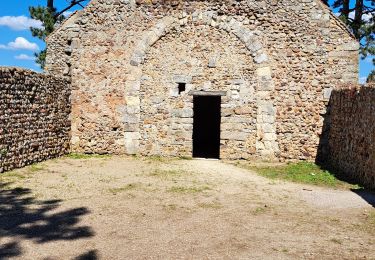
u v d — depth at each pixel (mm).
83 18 12688
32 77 10406
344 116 10508
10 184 8016
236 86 12180
